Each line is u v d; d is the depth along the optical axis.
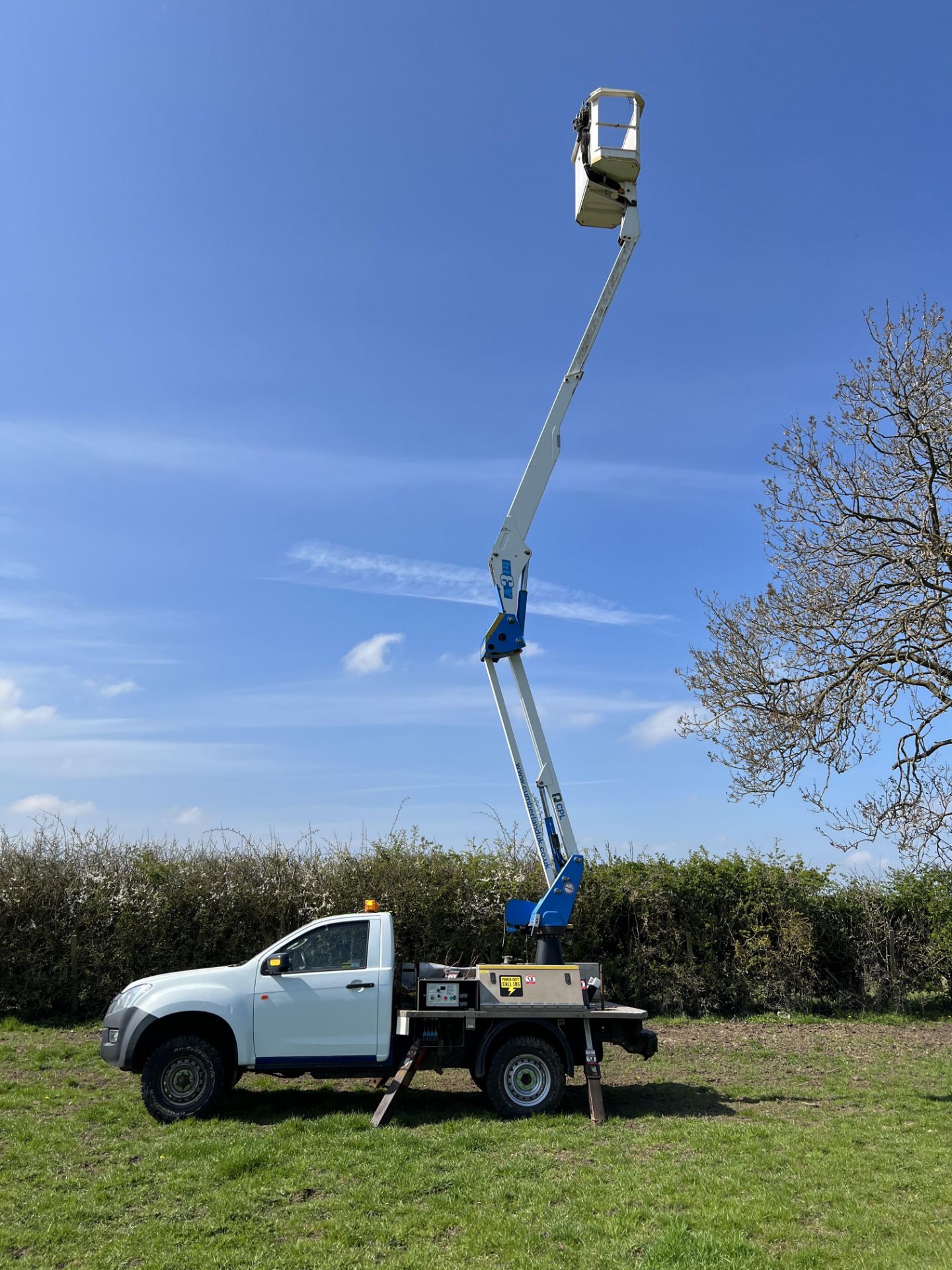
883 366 10.89
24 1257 5.06
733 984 14.88
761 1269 4.71
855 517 10.93
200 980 8.29
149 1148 7.06
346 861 14.84
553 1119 8.02
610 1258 4.95
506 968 8.55
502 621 9.42
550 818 9.23
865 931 15.31
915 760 10.55
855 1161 6.69
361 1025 8.26
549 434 9.82
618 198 9.58
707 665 11.16
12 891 14.01
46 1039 12.38
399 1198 5.96
